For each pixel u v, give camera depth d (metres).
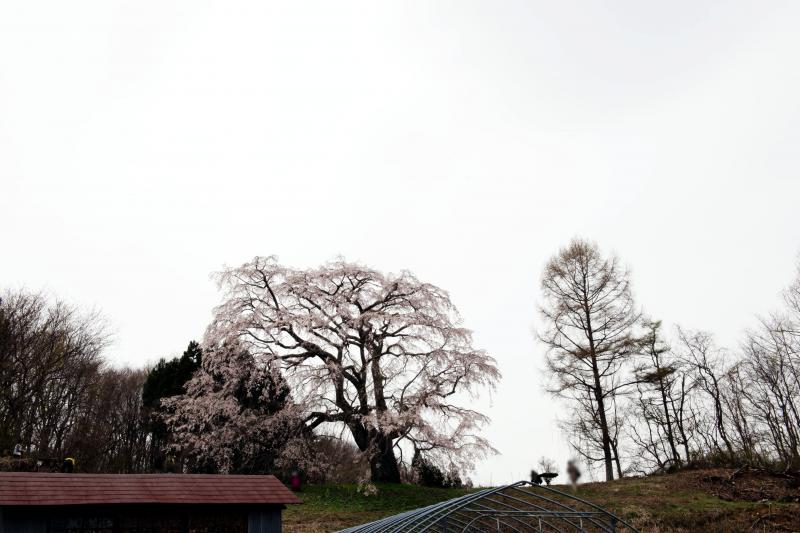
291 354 29.09
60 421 35.44
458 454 26.39
